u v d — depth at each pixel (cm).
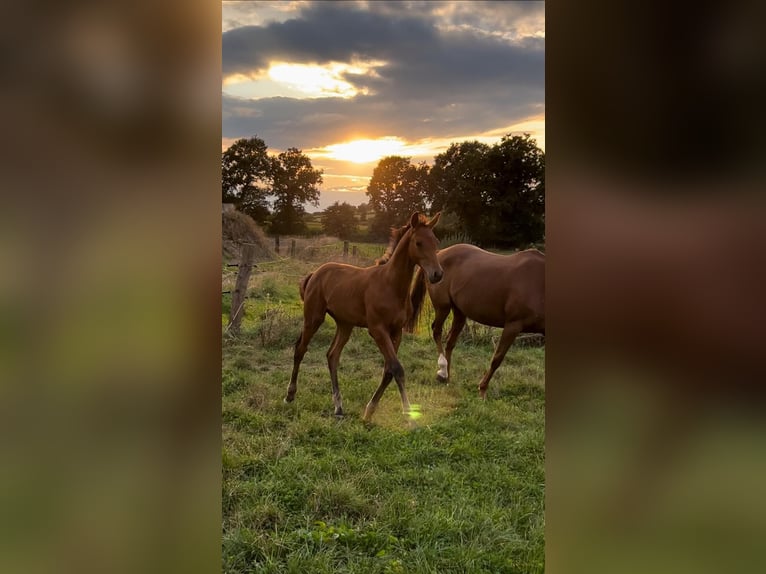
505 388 539
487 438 402
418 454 367
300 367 597
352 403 479
